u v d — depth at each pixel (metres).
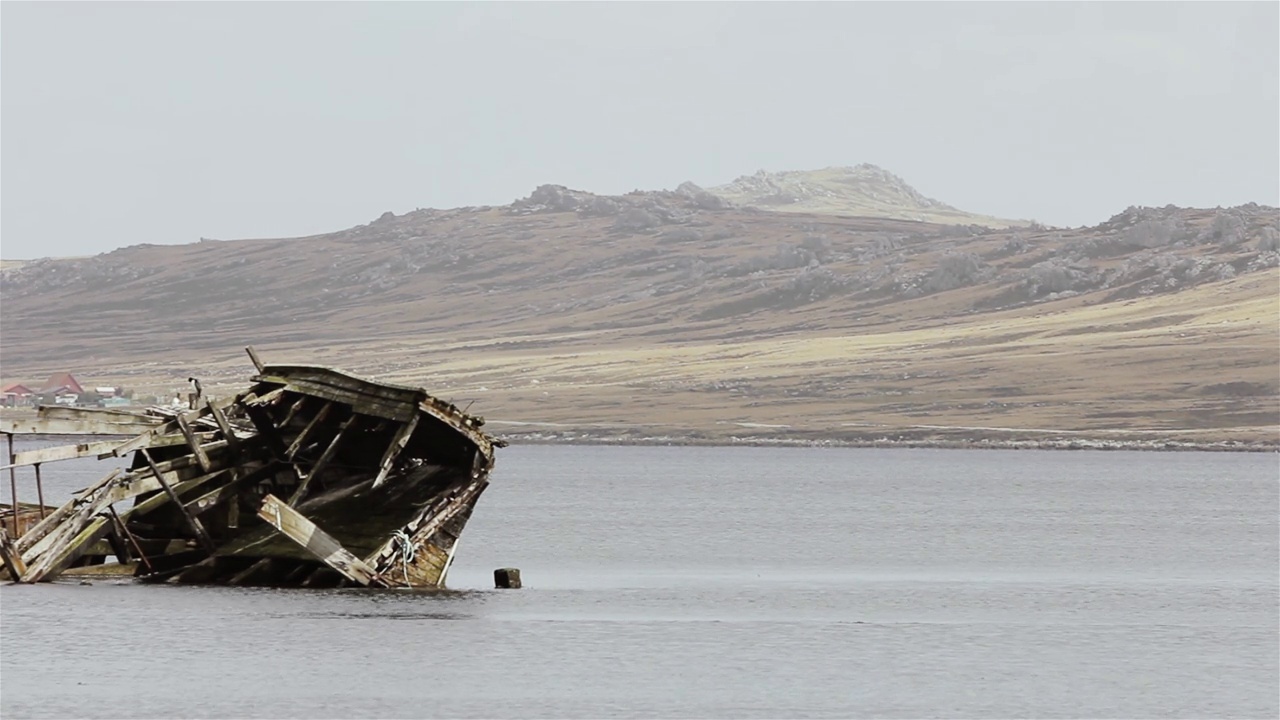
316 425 141.12
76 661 108.81
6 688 100.50
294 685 102.88
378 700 99.31
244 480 143.62
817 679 111.31
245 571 141.25
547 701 100.62
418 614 131.25
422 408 137.12
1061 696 107.31
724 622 139.12
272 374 141.25
